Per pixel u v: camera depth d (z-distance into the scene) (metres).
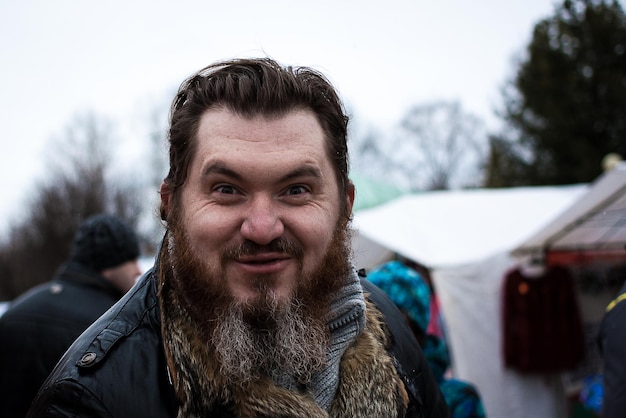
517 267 4.13
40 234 24.72
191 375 1.00
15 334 2.33
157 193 1.29
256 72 1.07
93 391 1.00
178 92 1.16
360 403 1.12
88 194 25.20
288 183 1.03
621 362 1.68
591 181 12.76
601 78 12.97
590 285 4.20
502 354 4.04
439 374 2.41
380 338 1.28
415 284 2.31
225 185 1.02
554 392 4.06
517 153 14.81
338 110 1.16
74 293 2.47
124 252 2.59
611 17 13.14
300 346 1.03
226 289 1.01
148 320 1.11
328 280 1.09
